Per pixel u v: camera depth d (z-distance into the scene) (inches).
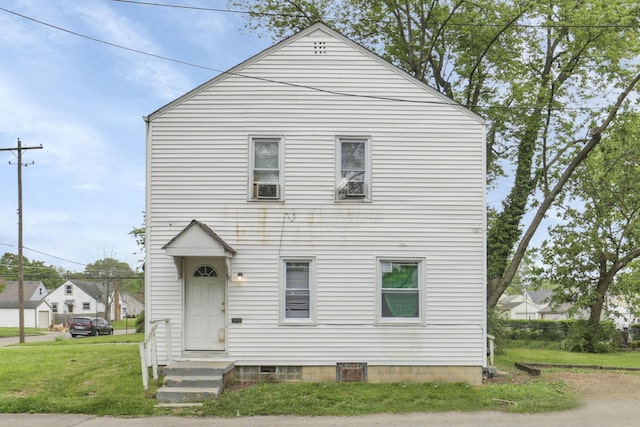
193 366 432.8
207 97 491.2
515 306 3302.2
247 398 401.1
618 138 932.6
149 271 477.4
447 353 478.6
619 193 994.1
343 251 483.5
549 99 788.0
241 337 474.9
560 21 753.0
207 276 486.0
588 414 372.8
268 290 479.2
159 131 487.8
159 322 466.6
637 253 983.0
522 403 397.1
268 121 490.6
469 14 783.1
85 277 3002.0
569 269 1042.1
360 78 495.2
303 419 354.9
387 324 478.9
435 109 494.9
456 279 484.7
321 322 478.0
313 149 490.0
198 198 483.8
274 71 494.0
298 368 474.0
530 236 759.7
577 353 890.7
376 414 370.0
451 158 491.8
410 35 844.6
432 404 394.0
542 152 809.5
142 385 434.0
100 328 1718.8
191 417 359.6
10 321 2768.2
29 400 389.1
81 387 429.1
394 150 491.2
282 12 897.5
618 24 710.5
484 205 490.0
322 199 486.6
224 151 487.5
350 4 889.5
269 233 483.2
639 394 450.0
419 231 486.6
